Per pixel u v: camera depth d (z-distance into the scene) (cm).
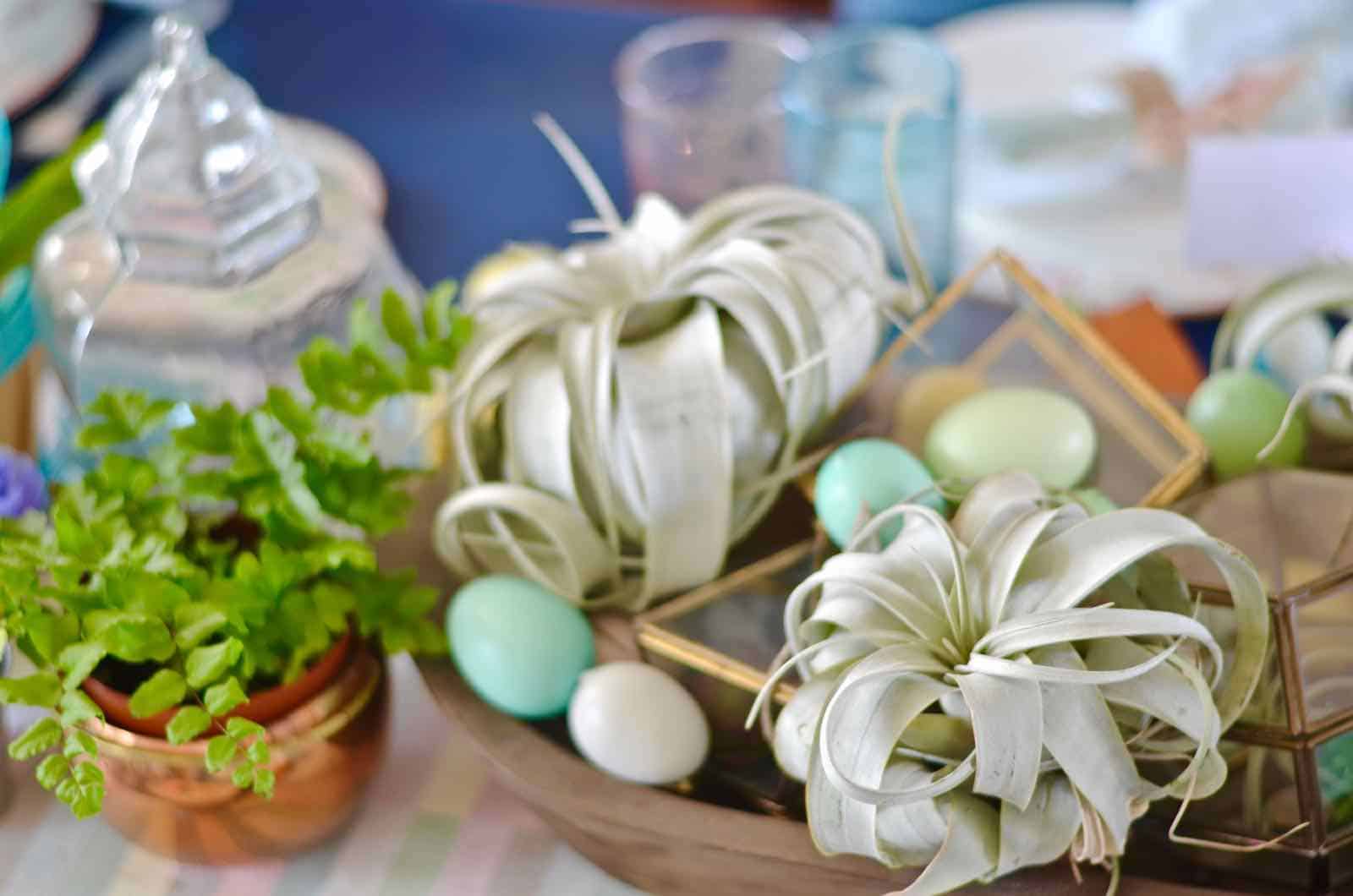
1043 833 89
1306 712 92
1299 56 139
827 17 203
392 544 103
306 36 155
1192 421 103
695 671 97
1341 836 94
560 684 97
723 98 141
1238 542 94
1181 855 95
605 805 93
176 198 102
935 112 125
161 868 101
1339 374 101
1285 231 124
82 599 94
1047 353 103
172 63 103
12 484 103
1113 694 88
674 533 98
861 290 100
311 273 106
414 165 142
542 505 98
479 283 117
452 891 100
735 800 98
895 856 90
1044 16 155
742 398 98
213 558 99
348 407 98
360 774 99
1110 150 135
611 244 103
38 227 114
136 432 99
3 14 139
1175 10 147
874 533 95
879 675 88
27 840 102
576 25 155
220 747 91
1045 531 91
